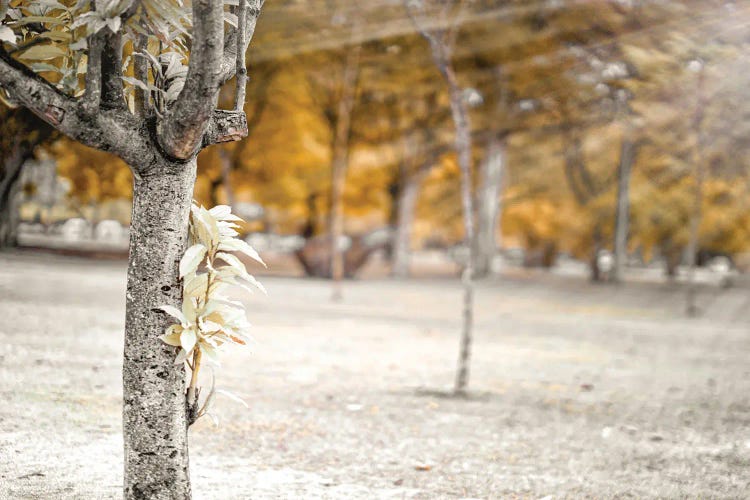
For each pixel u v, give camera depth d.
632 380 11.05
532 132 34.94
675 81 17.67
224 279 3.44
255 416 7.18
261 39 20.41
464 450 6.55
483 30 22.25
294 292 23.78
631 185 37.97
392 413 7.84
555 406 8.82
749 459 6.63
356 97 29.02
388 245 38.81
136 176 3.39
